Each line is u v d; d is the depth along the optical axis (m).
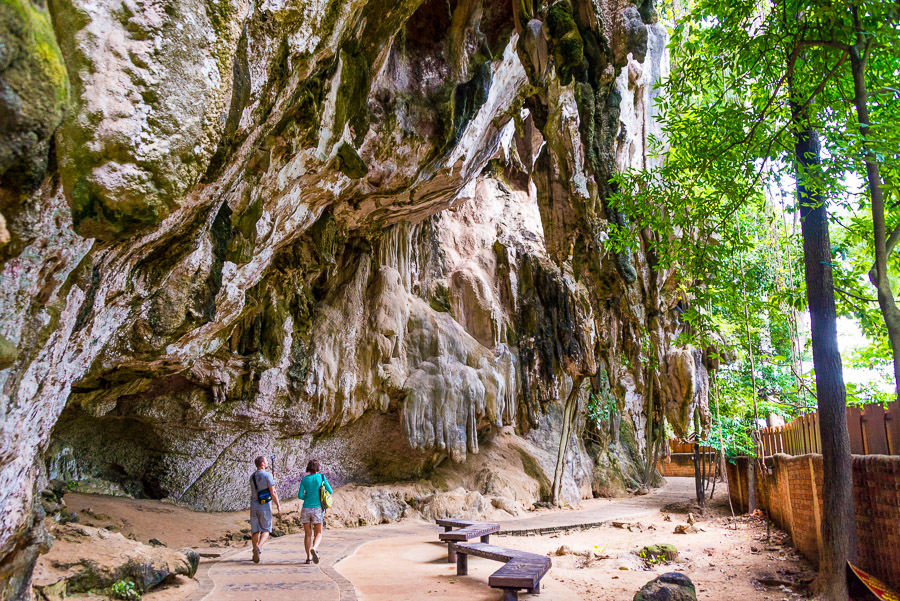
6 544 3.51
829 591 6.07
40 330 3.55
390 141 10.06
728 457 15.17
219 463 11.75
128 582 5.36
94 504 9.22
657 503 17.81
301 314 12.12
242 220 7.58
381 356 13.59
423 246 17.39
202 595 5.76
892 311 5.42
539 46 10.55
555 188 11.95
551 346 17.78
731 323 13.89
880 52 6.31
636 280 11.20
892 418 6.29
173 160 3.28
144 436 10.77
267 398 11.56
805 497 8.48
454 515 14.05
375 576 7.45
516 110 13.10
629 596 6.77
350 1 6.09
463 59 10.79
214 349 9.46
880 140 5.50
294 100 6.59
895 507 5.61
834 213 7.47
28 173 2.84
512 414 16.50
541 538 11.80
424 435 14.23
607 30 10.49
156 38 3.21
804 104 6.76
